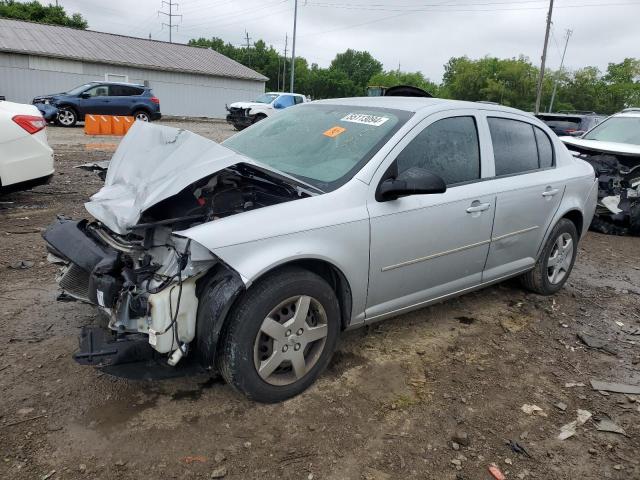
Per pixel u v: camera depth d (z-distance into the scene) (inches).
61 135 668.1
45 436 105.7
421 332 161.3
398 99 158.7
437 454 109.2
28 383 122.1
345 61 4069.9
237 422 113.7
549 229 182.4
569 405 129.4
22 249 209.9
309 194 123.4
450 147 148.2
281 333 115.6
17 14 2244.1
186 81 1325.0
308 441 109.7
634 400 132.6
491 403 127.9
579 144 338.6
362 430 114.5
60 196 305.7
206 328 108.3
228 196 118.4
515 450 112.0
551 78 2869.1
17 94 1114.7
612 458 111.6
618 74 3216.0
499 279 171.5
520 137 173.2
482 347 155.3
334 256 120.1
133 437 107.1
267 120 172.2
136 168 128.4
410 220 134.1
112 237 122.0
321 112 160.7
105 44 1305.4
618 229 321.1
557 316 181.3
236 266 105.5
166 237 112.3
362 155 133.5
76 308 160.4
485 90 2810.0
